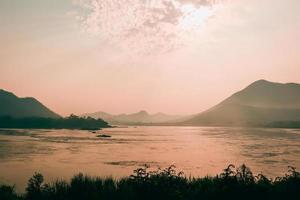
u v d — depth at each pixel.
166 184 13.16
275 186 13.35
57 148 66.19
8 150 59.75
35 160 45.00
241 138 117.06
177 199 12.28
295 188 12.78
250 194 12.48
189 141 97.75
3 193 14.09
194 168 39.50
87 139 101.38
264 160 48.84
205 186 13.72
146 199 12.34
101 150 63.78
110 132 175.62
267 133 171.38
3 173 32.97
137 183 13.44
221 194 12.51
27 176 31.16
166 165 41.78
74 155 53.03
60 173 33.12
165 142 91.88
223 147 74.19
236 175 13.66
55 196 13.26
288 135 143.62
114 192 12.88
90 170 35.91
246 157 53.03
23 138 99.25
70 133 147.75
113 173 33.44
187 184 14.39
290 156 54.69
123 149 66.75
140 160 47.22
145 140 101.31
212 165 42.56
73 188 13.91
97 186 14.16
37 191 13.82
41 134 130.12
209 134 158.25
